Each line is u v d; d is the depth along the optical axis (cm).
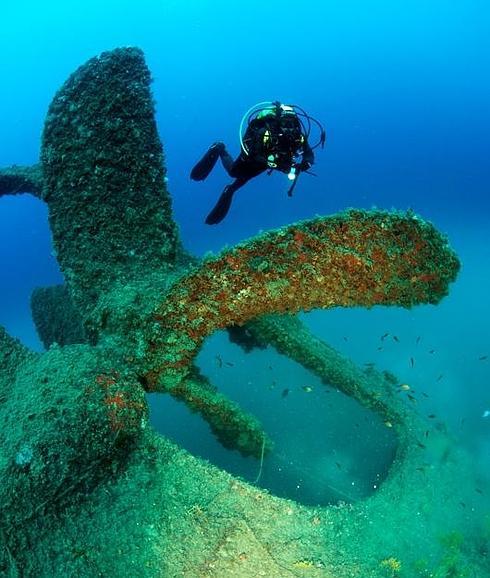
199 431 705
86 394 405
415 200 2011
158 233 575
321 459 625
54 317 794
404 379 839
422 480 509
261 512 411
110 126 555
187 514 391
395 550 430
